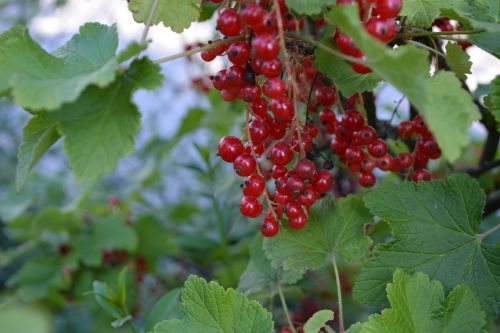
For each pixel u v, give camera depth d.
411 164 0.41
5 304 0.64
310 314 0.56
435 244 0.38
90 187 0.75
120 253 0.69
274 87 0.35
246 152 0.38
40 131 0.35
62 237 0.69
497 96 0.36
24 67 0.34
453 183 0.38
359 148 0.40
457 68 0.39
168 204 0.83
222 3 0.37
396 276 0.36
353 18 0.31
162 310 0.40
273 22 0.34
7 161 1.06
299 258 0.39
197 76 0.69
